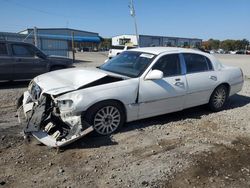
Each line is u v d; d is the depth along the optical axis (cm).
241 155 444
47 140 437
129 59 592
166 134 517
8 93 832
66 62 1080
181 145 472
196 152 448
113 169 387
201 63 638
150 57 564
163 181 363
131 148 453
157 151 446
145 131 526
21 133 495
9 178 359
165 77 562
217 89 664
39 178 361
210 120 610
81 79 502
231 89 698
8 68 945
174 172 385
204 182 364
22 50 979
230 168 402
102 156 422
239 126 579
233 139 508
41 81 520
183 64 599
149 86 533
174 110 591
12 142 458
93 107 471
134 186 350
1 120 569
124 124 555
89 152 433
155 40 5400
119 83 502
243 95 889
